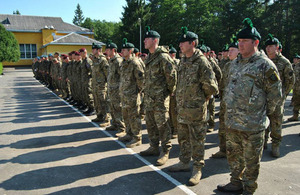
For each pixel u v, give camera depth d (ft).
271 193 10.65
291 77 14.89
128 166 13.43
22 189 10.96
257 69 9.02
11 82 59.72
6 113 26.94
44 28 125.70
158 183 11.52
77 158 14.51
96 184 11.44
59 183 11.52
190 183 11.29
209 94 11.31
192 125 11.59
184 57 11.98
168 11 138.21
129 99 16.14
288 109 29.25
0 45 81.61
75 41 110.93
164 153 14.02
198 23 126.00
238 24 114.62
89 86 25.39
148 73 13.76
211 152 15.75
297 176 12.28
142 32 137.80
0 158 14.47
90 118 24.62
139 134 16.75
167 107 13.75
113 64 18.45
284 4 102.06
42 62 52.65
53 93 42.09
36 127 21.25
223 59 23.81
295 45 106.42
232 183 10.68
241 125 9.25
